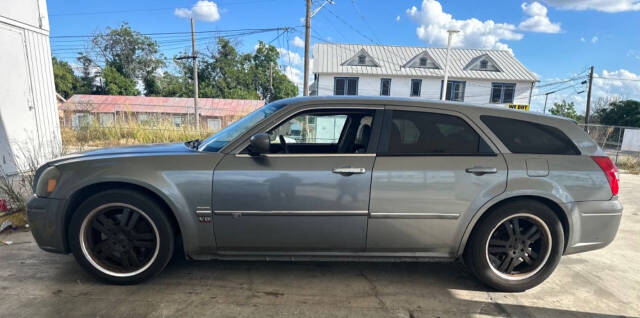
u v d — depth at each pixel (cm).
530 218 288
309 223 277
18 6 608
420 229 282
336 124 393
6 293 268
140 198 271
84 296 268
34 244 365
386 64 3089
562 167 287
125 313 247
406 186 275
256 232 278
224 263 332
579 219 290
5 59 586
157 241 279
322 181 272
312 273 319
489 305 275
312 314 254
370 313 258
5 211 433
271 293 281
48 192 273
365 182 274
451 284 308
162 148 312
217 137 314
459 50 3366
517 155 286
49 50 680
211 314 250
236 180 271
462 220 281
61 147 668
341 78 2994
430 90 3011
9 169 588
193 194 271
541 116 303
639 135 1431
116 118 1331
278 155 276
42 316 241
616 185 295
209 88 4544
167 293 276
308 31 1667
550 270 293
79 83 4572
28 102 630
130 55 4612
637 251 401
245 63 5006
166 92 4681
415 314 259
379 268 335
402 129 288
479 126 289
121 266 287
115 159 275
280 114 290
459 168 279
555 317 261
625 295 297
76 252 274
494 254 296
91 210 270
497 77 2986
